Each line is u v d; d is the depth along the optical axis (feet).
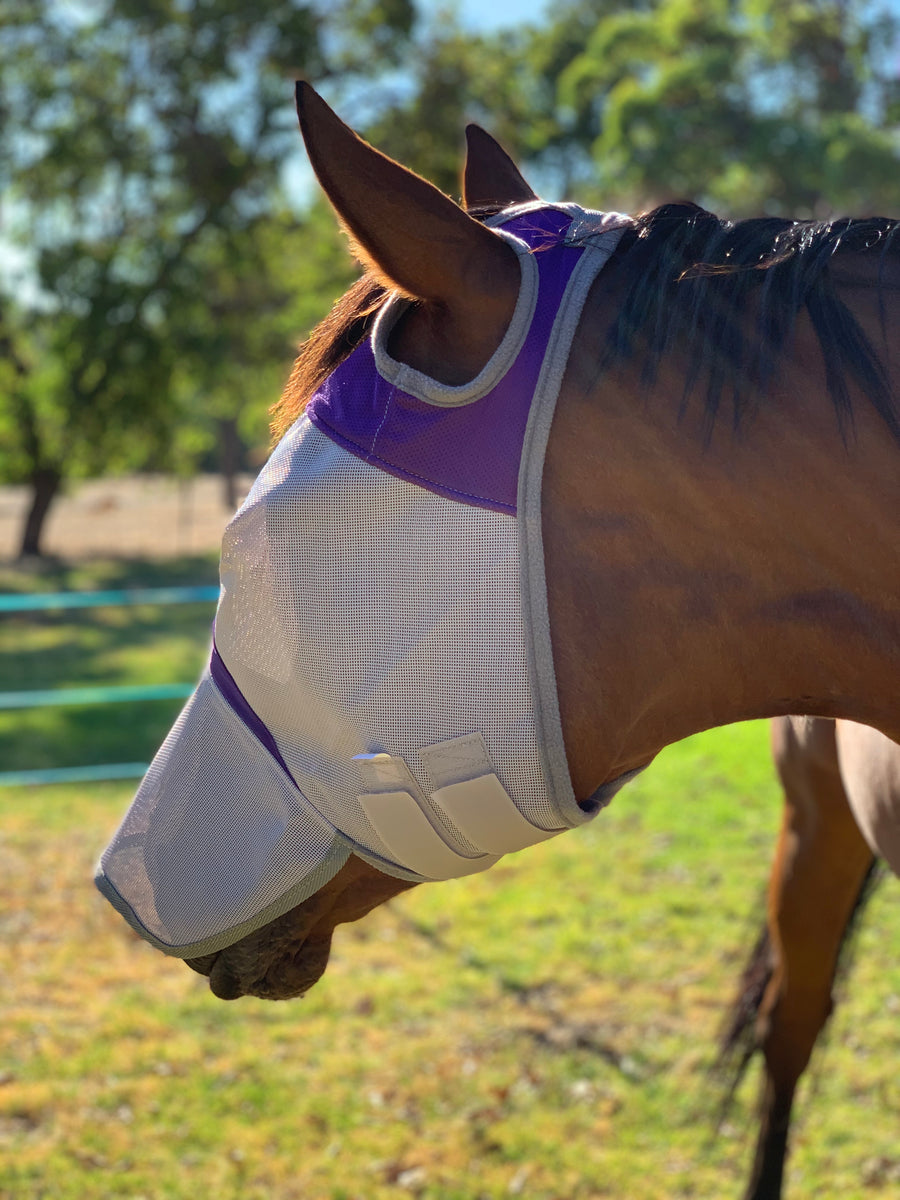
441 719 2.90
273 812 3.13
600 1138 9.49
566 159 119.14
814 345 3.00
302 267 65.77
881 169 76.95
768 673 3.09
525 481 2.85
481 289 2.94
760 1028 7.54
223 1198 8.86
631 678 2.99
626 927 13.35
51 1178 9.08
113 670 34.06
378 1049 10.93
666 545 2.94
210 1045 11.03
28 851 16.43
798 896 6.96
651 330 2.96
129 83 60.29
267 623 3.05
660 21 91.86
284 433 3.32
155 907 3.27
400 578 2.90
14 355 64.39
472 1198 8.81
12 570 60.34
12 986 12.27
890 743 4.66
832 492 2.94
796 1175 8.96
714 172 85.56
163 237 62.54
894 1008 11.18
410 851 3.08
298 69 60.95
